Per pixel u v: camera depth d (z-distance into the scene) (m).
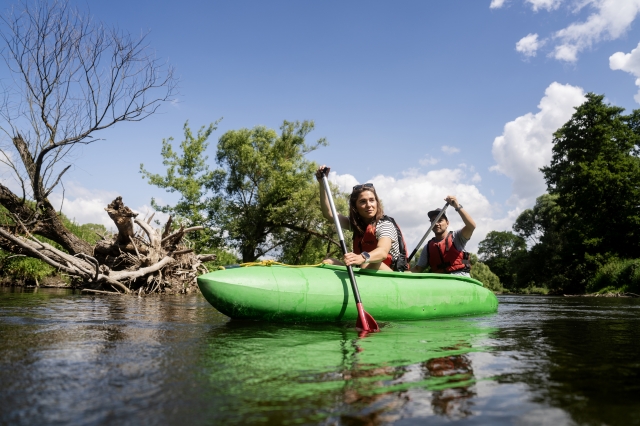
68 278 9.95
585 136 28.11
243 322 3.28
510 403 1.31
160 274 9.07
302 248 21.86
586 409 1.26
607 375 1.66
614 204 24.34
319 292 3.30
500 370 1.73
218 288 3.12
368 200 3.81
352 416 1.18
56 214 9.28
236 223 20.20
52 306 4.59
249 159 20.31
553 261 34.03
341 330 2.93
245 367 1.72
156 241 9.59
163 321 3.33
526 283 37.31
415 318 3.74
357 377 1.58
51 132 8.20
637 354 2.12
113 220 8.86
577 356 2.05
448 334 2.81
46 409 1.21
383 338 2.56
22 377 1.54
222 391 1.39
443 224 5.36
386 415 1.19
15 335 2.49
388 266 4.05
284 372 1.65
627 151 27.45
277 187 20.00
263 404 1.27
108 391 1.38
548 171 29.92
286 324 3.21
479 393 1.41
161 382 1.49
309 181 21.38
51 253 8.24
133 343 2.27
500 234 55.88
